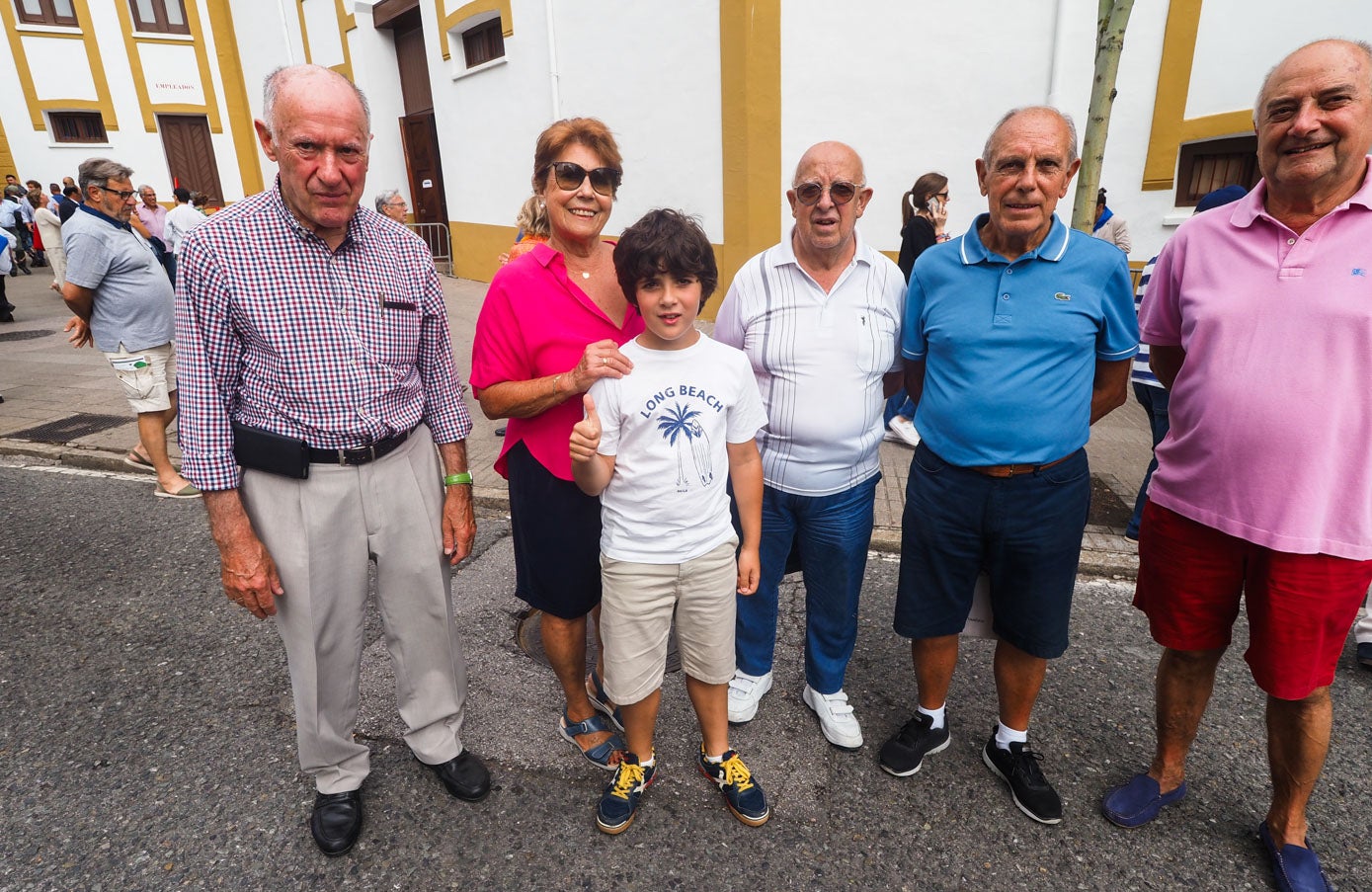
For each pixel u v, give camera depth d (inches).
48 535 162.2
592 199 79.0
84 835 85.2
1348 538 69.1
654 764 91.0
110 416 236.2
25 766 96.0
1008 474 80.0
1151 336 85.4
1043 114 73.2
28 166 595.2
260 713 105.6
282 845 83.7
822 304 87.7
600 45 328.8
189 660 118.0
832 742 99.0
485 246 443.5
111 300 168.1
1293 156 66.7
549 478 83.2
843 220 81.4
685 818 87.7
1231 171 246.4
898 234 285.7
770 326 89.1
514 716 104.2
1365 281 66.3
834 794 91.0
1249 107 232.5
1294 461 69.5
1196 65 240.5
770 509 94.6
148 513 173.6
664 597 81.0
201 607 133.4
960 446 81.6
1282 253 70.4
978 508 81.9
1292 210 70.7
